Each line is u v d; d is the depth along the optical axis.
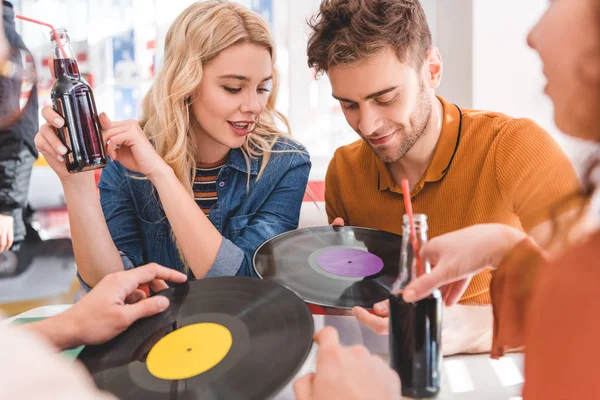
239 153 1.36
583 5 0.42
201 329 0.62
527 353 0.38
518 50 2.22
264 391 0.49
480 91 2.27
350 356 0.53
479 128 1.16
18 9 2.63
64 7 2.68
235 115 1.22
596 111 0.44
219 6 1.21
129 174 1.33
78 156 0.89
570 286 0.35
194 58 1.18
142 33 2.73
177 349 0.59
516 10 2.20
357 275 0.80
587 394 0.33
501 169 1.09
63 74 0.87
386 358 0.67
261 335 0.59
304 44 2.73
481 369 0.67
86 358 0.59
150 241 1.36
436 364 0.59
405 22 0.95
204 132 1.32
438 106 1.20
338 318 0.80
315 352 0.70
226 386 0.51
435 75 1.12
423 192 1.18
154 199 1.32
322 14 1.04
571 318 0.34
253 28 1.19
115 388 0.53
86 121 0.88
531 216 0.97
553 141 1.07
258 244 1.21
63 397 0.26
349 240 0.94
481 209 1.12
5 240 1.88
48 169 2.47
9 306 1.86
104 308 0.67
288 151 1.36
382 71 0.96
